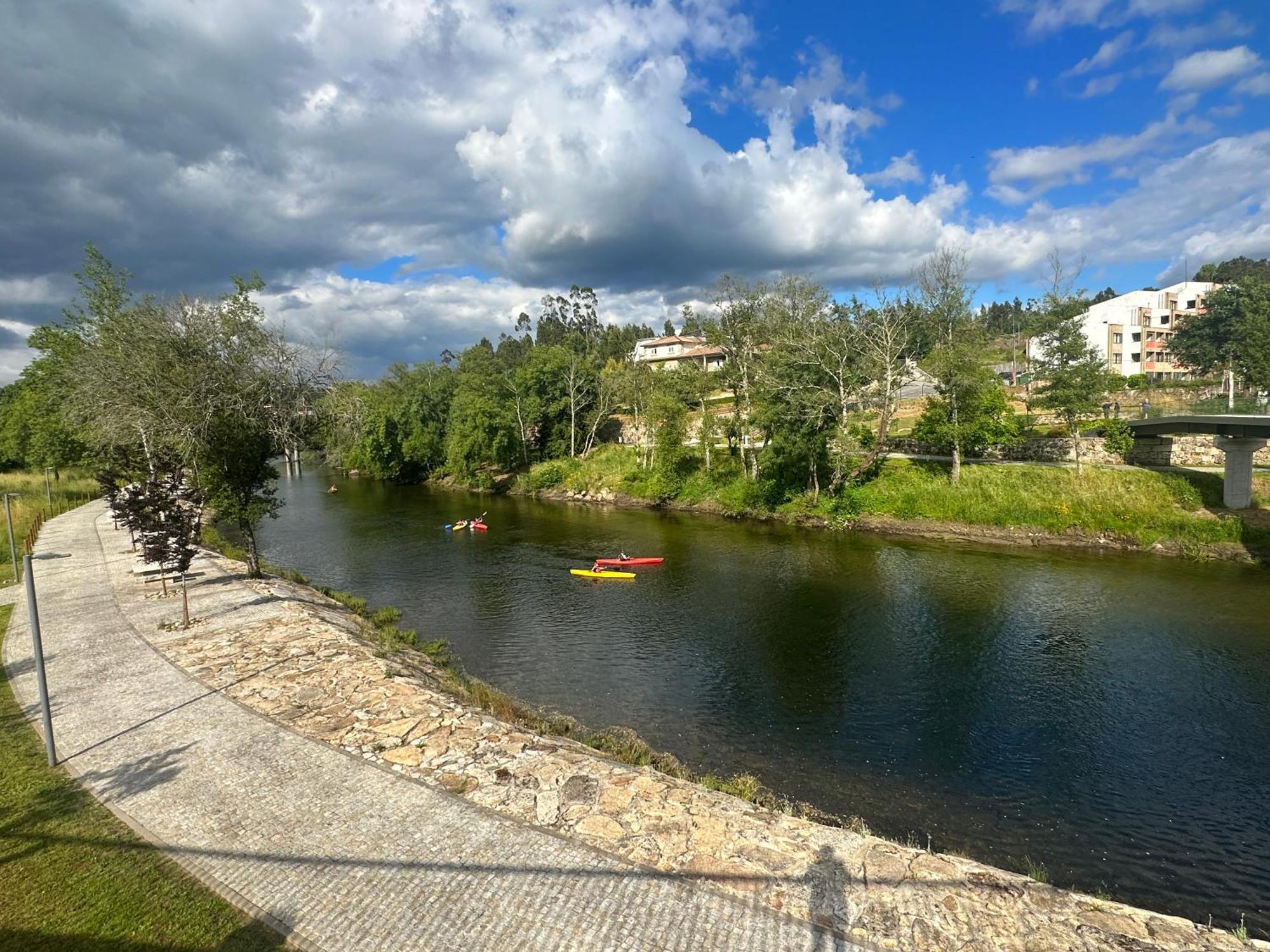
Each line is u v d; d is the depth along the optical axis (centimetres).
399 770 1005
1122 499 3556
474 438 6731
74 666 1485
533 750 1078
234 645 1628
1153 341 9412
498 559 3553
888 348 4366
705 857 786
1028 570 3061
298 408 2297
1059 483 3812
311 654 1561
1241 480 3291
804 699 1786
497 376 7750
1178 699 1744
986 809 1291
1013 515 3738
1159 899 1049
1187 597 2577
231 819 870
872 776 1412
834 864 774
